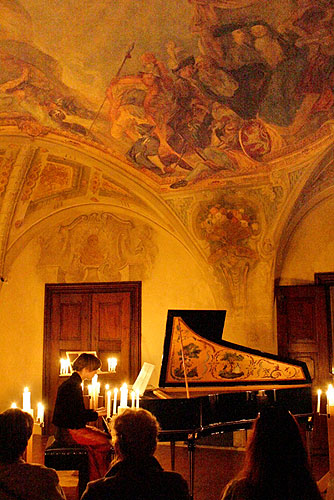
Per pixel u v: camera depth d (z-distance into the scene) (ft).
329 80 20.03
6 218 29.40
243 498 6.91
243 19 18.38
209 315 20.10
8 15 18.51
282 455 6.98
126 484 7.20
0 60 20.38
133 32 19.17
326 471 22.34
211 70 20.56
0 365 31.50
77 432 17.57
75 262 31.32
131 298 30.19
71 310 31.19
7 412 8.21
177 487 7.36
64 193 29.60
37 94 22.20
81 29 18.97
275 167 24.59
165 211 27.61
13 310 31.63
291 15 18.02
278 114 21.90
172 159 25.04
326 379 25.81
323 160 23.90
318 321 26.23
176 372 19.76
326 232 26.86
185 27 18.97
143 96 21.95
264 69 20.21
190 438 17.52
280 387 20.54
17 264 31.81
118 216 30.94
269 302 26.71
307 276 27.04
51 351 31.12
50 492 7.97
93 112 22.98
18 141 25.31
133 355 29.78
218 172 25.46
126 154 25.32
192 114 22.56
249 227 26.58
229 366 20.53
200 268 28.27
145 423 7.62
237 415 18.84
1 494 7.72
